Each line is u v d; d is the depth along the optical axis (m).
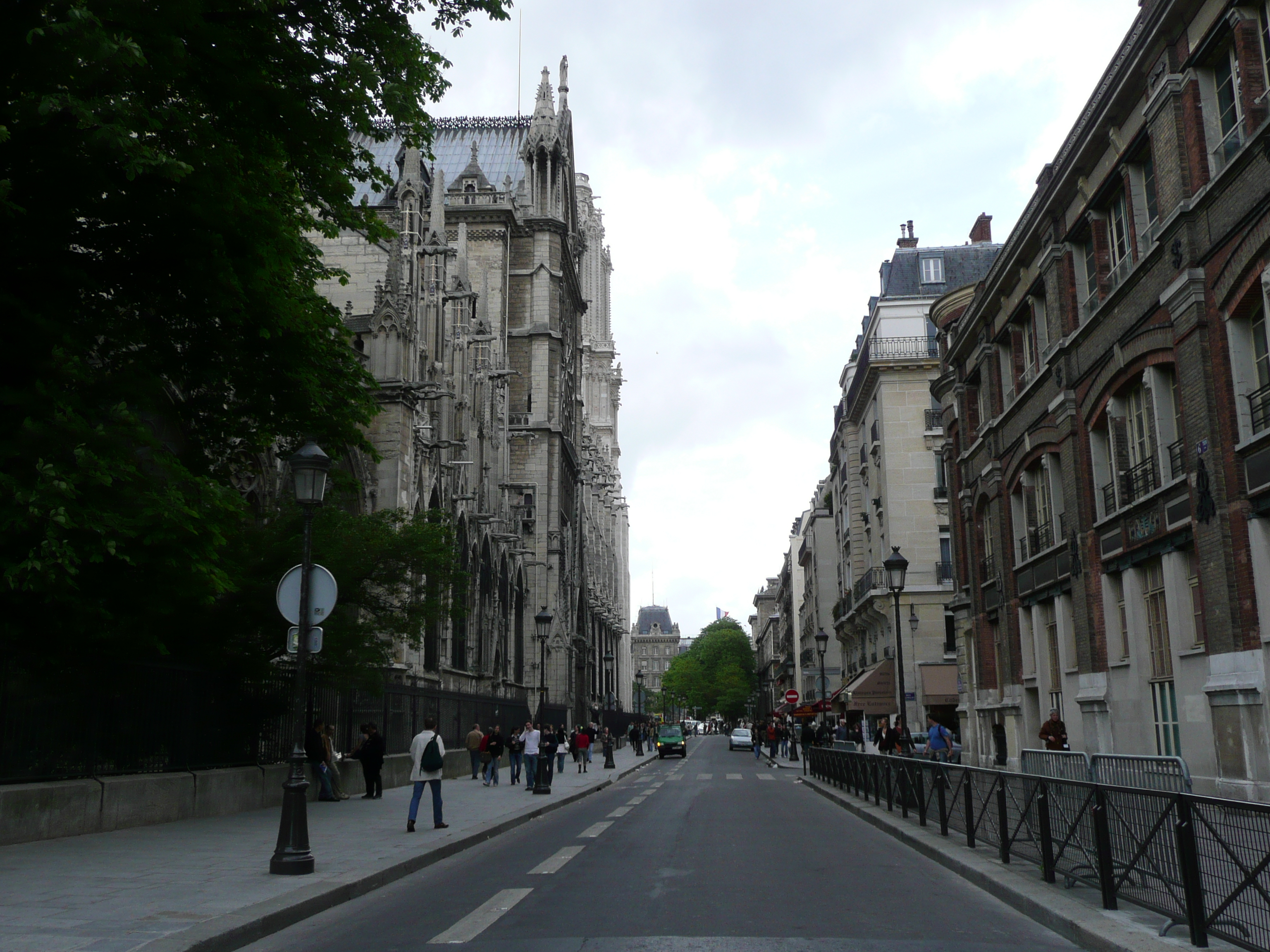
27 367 13.43
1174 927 7.84
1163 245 20.06
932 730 25.20
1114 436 23.30
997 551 33.22
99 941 7.87
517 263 73.62
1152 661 22.11
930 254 54.91
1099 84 22.48
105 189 13.18
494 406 57.00
